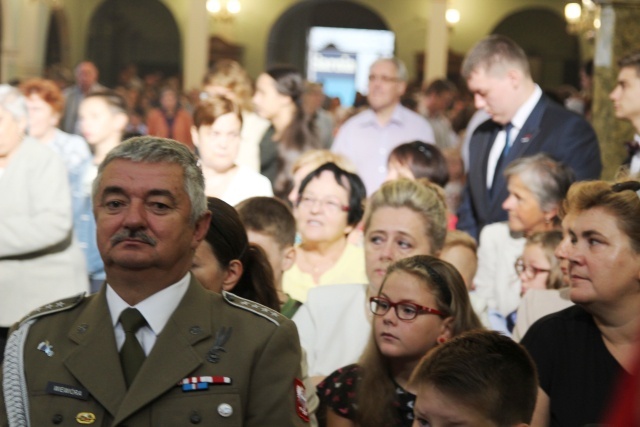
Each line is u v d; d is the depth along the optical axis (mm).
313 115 10352
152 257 2877
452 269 4047
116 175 2893
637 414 1716
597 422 3760
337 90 38562
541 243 5973
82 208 8000
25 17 25172
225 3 29469
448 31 29359
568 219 3828
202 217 3008
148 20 31703
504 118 7684
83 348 2900
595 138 7672
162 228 2877
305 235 6086
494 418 3092
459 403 3090
